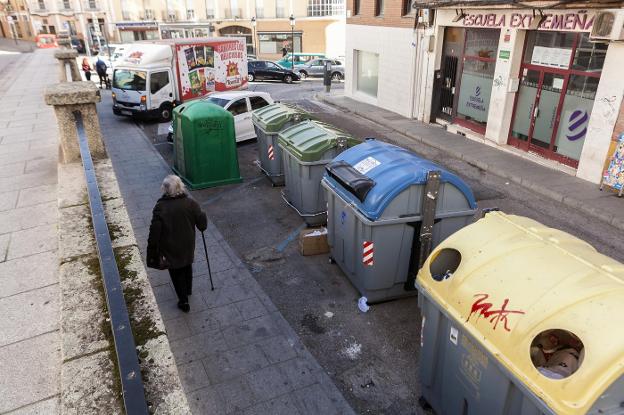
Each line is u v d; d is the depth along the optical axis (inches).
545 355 122.9
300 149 315.9
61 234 160.1
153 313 116.7
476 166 487.5
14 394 117.8
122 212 174.9
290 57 1392.7
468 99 596.4
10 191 240.1
